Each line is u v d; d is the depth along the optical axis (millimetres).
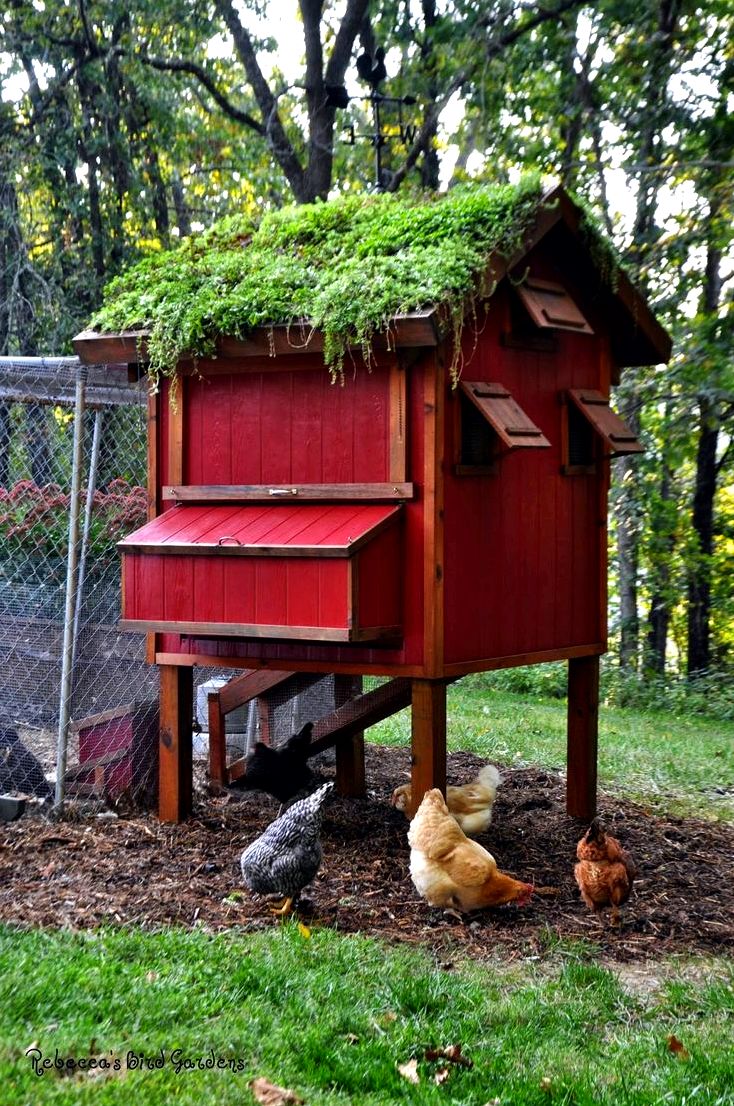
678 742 8734
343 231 5586
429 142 13086
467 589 5227
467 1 11531
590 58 11305
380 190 6555
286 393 5348
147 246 13242
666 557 11781
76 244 12578
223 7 12914
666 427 11156
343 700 6438
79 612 5836
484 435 5293
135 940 4070
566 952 4387
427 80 12461
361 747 6352
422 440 5023
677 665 13500
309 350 5109
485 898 4586
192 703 5762
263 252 5637
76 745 6203
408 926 4535
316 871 4531
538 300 5379
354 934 4391
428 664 5027
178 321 5344
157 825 5551
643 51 10695
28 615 6082
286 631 4941
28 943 3982
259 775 5684
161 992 3668
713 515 12719
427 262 4930
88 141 12406
